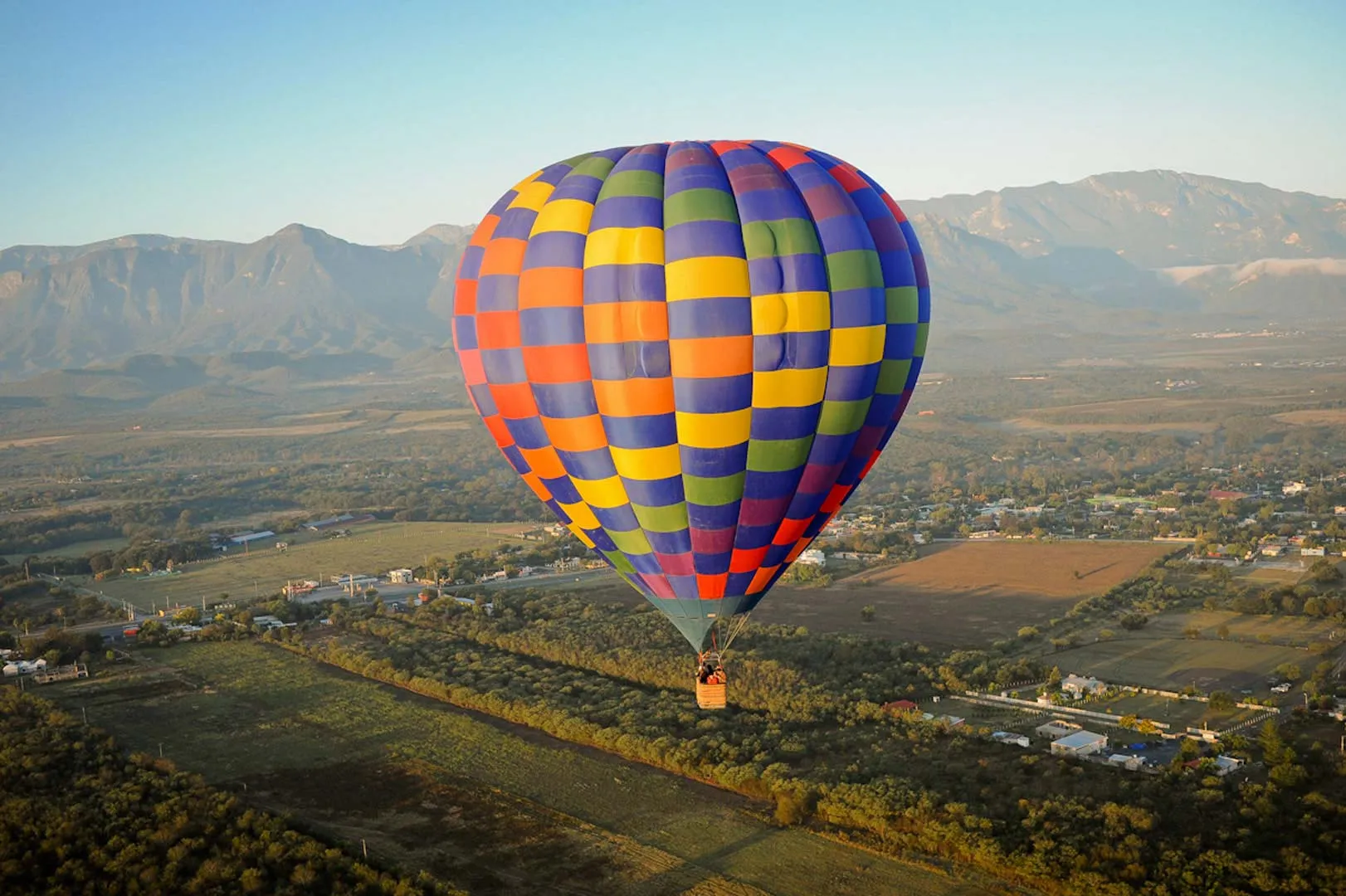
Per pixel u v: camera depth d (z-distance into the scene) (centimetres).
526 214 4381
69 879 5575
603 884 5759
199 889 5528
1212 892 5144
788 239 4119
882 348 4325
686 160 4259
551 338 4222
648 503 4381
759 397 4172
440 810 6712
